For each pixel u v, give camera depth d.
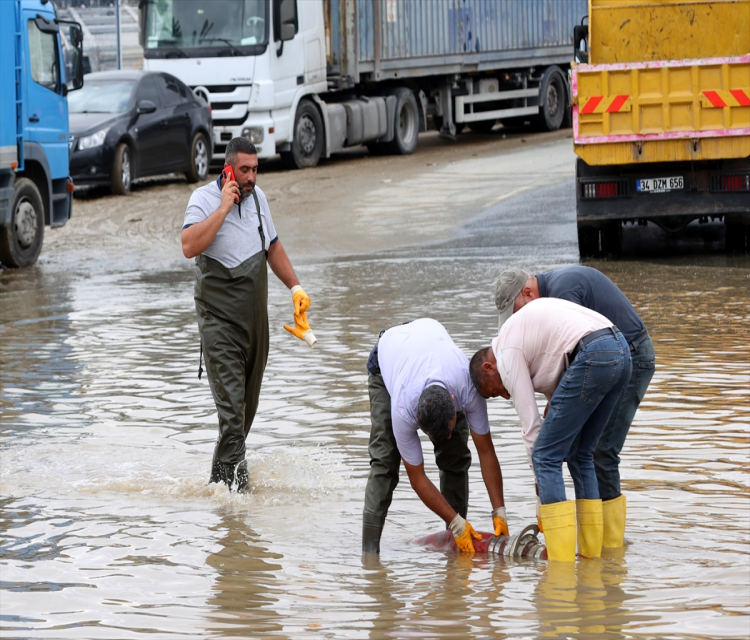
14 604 13.34
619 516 15.15
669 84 39.31
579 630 11.85
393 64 77.50
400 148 80.12
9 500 18.05
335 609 12.89
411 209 55.88
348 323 31.81
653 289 34.50
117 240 51.25
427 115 86.12
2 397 25.11
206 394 25.02
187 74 69.25
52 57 47.44
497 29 85.12
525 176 63.72
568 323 14.81
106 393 25.28
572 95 39.81
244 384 19.22
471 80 85.50
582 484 15.16
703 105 39.16
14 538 16.08
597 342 14.62
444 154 79.06
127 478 19.20
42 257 47.94
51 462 20.20
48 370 27.66
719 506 16.36
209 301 19.02
